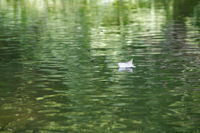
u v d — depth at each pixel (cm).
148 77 950
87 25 1981
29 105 757
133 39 1536
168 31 1730
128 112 715
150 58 1170
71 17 2333
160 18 2220
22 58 1192
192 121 668
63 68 1058
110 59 1168
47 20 2194
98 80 933
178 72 995
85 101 780
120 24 2020
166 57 1180
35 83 913
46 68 1060
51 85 897
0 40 1536
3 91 852
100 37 1598
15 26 1953
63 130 636
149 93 823
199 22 2005
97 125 655
